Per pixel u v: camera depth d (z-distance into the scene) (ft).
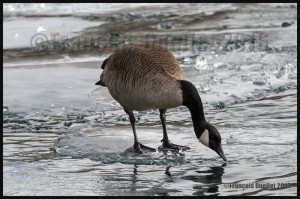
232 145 45.73
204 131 43.16
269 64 68.80
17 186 39.01
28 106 56.13
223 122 51.29
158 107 44.55
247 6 103.40
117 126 51.26
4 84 62.34
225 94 58.44
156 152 45.03
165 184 39.01
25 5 102.06
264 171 40.91
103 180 39.86
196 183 39.11
